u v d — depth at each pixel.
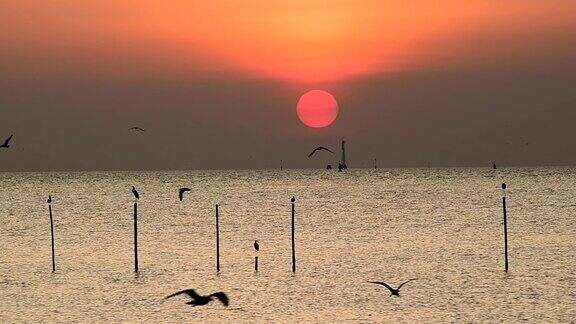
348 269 98.44
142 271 98.31
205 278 93.12
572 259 103.56
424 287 85.75
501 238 129.88
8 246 127.81
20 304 80.12
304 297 81.50
